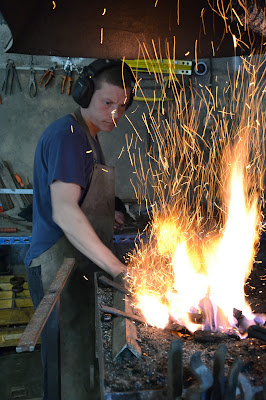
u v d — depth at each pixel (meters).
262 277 2.21
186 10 2.17
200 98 3.94
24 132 3.80
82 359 1.98
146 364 1.08
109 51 2.20
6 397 2.54
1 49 3.65
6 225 3.39
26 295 3.35
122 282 1.54
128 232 3.23
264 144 4.02
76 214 1.65
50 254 1.87
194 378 1.00
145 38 2.22
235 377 0.88
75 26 2.08
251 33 2.31
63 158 1.69
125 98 1.87
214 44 2.33
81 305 1.95
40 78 3.76
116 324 1.29
